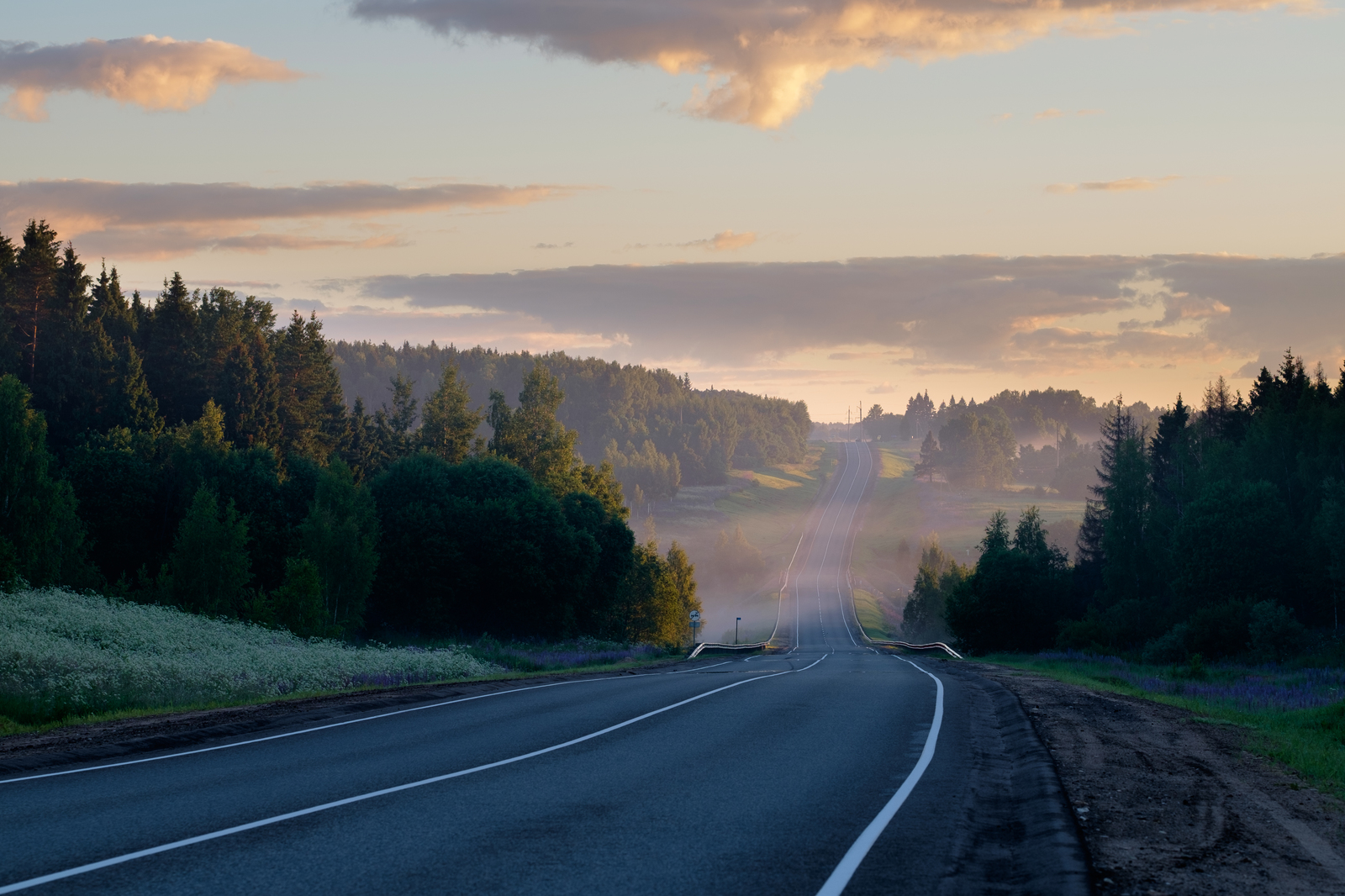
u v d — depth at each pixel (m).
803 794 9.67
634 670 36.50
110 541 67.00
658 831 8.05
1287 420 71.25
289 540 64.88
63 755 11.60
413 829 8.08
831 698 20.09
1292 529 60.88
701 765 11.42
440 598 66.19
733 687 23.17
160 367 100.06
